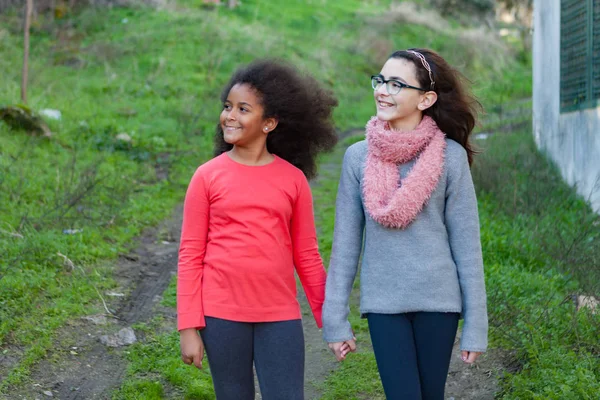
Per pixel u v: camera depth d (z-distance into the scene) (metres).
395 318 2.64
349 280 2.76
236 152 2.83
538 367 3.60
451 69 2.81
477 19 26.39
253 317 2.67
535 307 4.40
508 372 3.84
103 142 9.49
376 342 2.65
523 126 11.26
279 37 20.28
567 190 7.76
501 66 21.70
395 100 2.74
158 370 3.96
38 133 8.90
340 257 2.76
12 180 6.94
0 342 3.91
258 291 2.67
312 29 22.44
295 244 2.87
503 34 25.73
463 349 2.63
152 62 16.06
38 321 4.27
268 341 2.69
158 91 14.26
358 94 17.94
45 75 13.74
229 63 16.91
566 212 6.98
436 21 24.72
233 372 2.68
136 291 5.16
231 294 2.67
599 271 4.92
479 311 2.64
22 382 3.61
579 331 3.95
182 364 4.02
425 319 2.64
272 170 2.80
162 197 7.90
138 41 17.42
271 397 2.67
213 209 2.72
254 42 18.75
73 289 4.85
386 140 2.70
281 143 2.97
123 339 4.28
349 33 22.58
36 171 7.44
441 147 2.70
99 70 15.38
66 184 6.96
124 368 3.97
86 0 19.94
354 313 4.95
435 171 2.64
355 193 2.79
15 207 6.30
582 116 7.66
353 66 19.98
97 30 18.59
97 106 12.06
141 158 9.27
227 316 2.65
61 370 3.83
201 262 2.73
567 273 5.23
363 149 2.80
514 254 5.70
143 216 7.05
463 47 21.80
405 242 2.66
